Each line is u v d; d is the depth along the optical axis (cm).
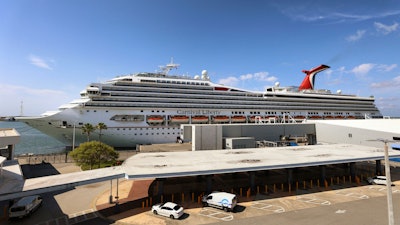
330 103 8531
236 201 2019
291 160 2508
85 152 3116
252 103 7306
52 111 5494
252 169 2188
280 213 1873
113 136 5481
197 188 2530
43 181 1791
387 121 4028
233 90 7188
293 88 9075
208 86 6781
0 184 1739
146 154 2931
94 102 5353
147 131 5797
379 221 1709
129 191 2461
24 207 1812
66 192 2445
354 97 9075
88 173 1975
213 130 3912
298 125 4831
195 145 3772
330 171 3300
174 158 2647
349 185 2648
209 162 2402
